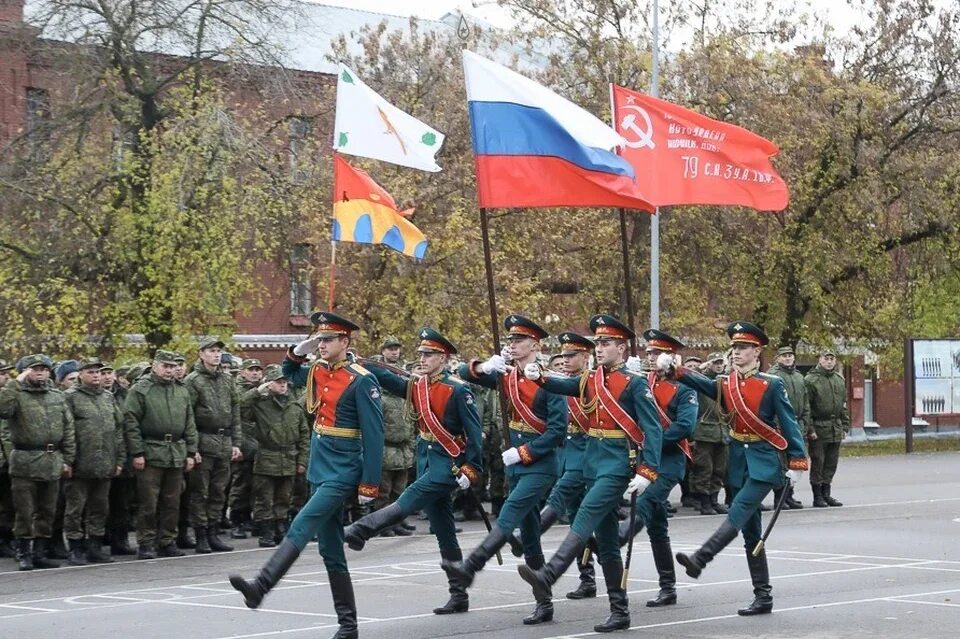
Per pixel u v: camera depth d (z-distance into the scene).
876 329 42.59
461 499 22.52
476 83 14.10
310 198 31.16
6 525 18.28
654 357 14.47
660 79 37.97
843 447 46.03
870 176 39.03
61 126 29.98
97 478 17.72
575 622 12.71
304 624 12.68
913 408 41.81
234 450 19.19
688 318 38.12
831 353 25.28
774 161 37.22
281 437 19.41
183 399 18.36
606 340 12.66
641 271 38.22
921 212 39.88
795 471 13.12
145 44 30.81
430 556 18.23
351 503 21.28
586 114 14.45
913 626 12.31
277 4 32.03
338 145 14.98
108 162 29.77
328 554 11.42
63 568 17.23
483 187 13.98
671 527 21.30
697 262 39.19
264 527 19.42
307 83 39.09
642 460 12.38
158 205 28.42
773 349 40.69
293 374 12.02
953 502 26.03
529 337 13.46
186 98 29.95
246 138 30.19
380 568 16.92
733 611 13.33
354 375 11.39
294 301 43.84
